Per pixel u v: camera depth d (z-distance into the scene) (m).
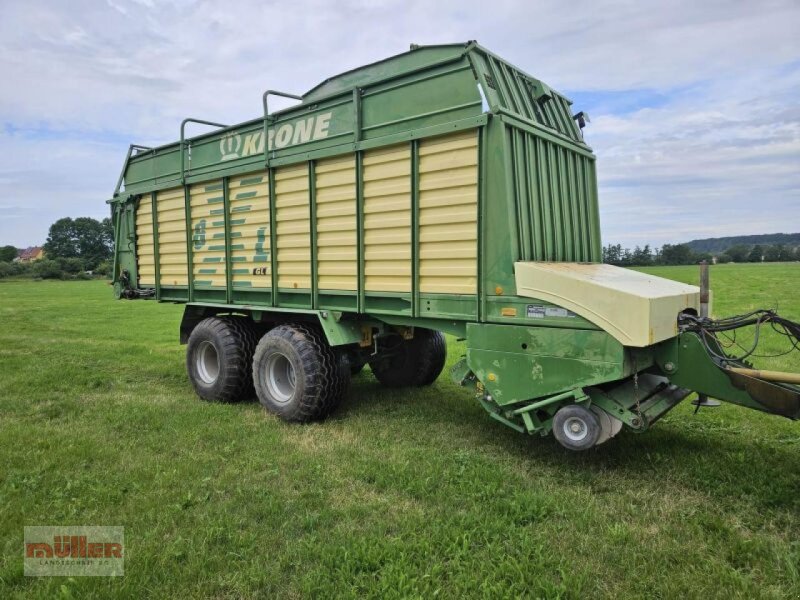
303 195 5.46
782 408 3.55
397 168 4.69
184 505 3.58
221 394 6.24
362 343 5.65
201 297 6.78
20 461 4.32
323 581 2.74
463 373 4.62
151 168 7.24
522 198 4.28
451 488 3.79
